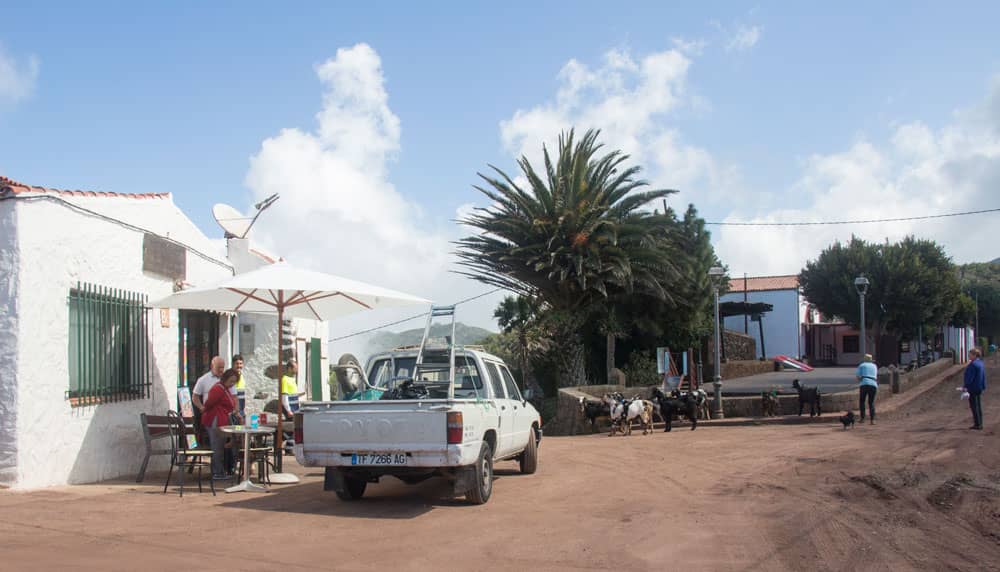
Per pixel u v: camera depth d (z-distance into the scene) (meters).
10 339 9.29
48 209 9.81
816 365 61.56
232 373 10.56
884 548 6.85
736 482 10.89
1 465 9.25
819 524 7.87
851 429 18.28
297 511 8.79
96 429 10.73
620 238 30.45
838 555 6.63
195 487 10.45
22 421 9.33
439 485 11.05
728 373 39.66
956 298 56.06
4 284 9.34
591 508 9.04
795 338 55.00
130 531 7.37
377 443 8.86
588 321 33.47
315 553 6.69
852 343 61.41
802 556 6.61
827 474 11.34
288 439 13.70
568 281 31.36
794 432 18.41
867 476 10.96
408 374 11.29
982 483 10.20
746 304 36.91
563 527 7.91
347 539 7.31
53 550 6.45
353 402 9.00
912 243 55.38
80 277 10.50
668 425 21.08
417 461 8.77
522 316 35.41
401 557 6.60
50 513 8.10
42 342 9.68
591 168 31.61
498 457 10.42
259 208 17.77
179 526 7.72
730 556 6.63
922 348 59.12
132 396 11.71
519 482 11.32
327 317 13.38
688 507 9.02
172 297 10.73
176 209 13.78
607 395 22.47
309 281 10.27
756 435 18.17
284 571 6.05
